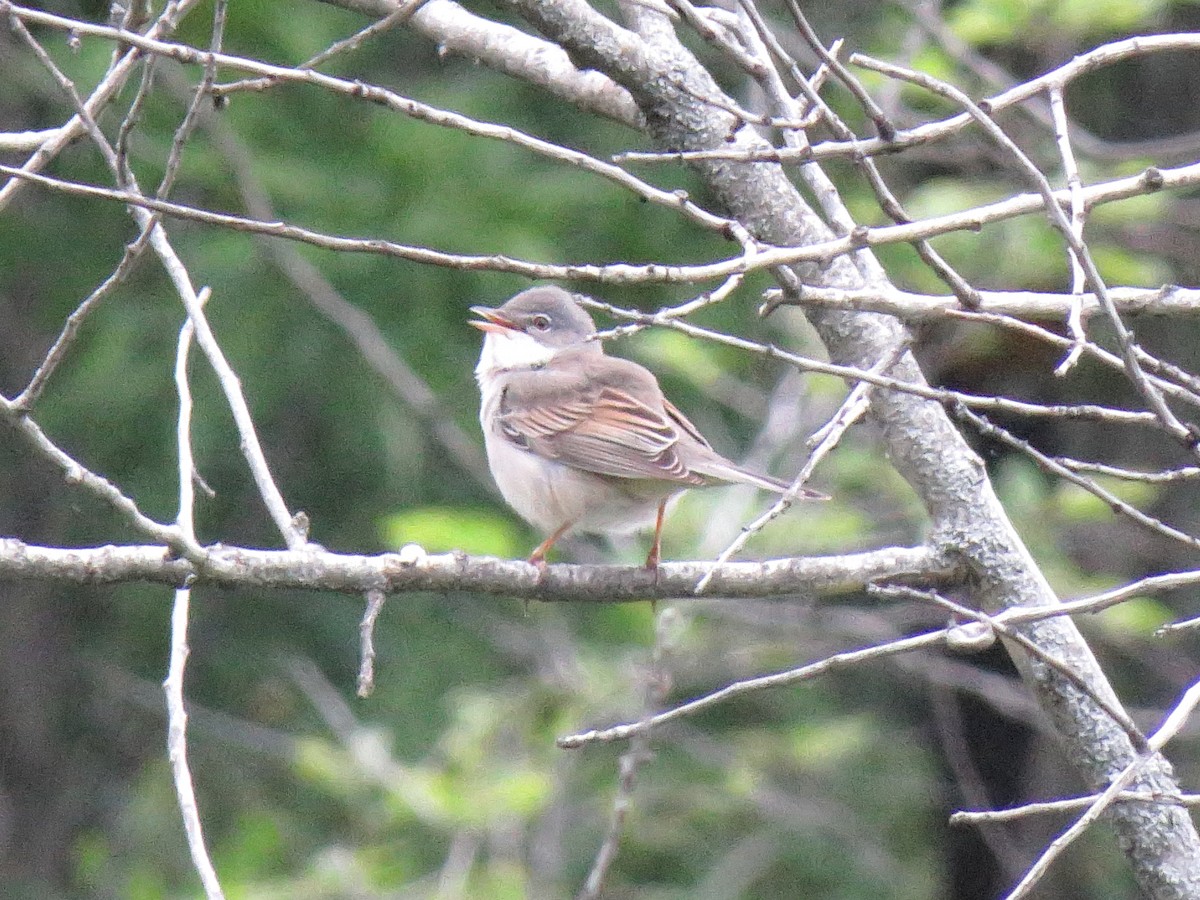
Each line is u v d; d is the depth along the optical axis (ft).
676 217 47.29
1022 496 42.98
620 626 43.29
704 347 43.98
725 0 27.30
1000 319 16.70
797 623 43.37
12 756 56.59
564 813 43.45
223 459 50.55
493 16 48.24
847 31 47.67
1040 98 44.14
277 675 51.37
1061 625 21.91
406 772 38.55
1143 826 20.80
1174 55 53.57
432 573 20.59
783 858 49.90
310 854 44.27
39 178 15.29
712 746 47.24
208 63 17.34
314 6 46.11
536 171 46.60
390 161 45.68
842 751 46.98
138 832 49.29
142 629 54.90
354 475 51.72
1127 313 18.67
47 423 48.62
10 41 47.16
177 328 47.60
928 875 53.52
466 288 45.83
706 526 39.63
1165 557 50.44
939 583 22.49
